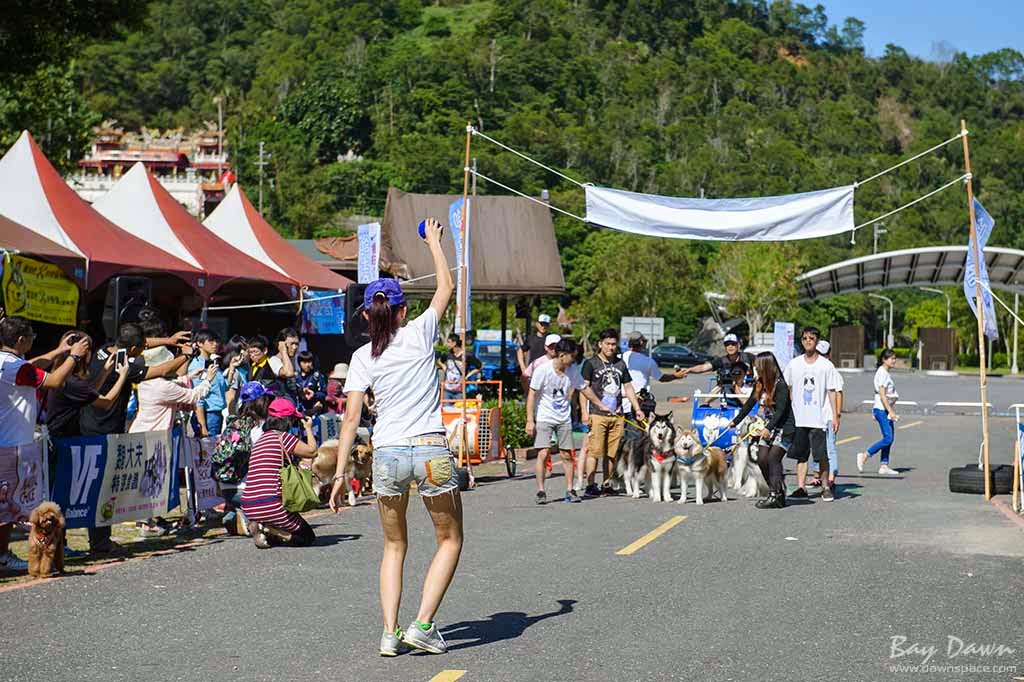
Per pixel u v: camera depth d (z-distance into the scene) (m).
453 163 153.00
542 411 13.52
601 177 168.38
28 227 16.69
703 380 57.25
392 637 6.37
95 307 22.33
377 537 10.88
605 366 14.34
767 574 8.91
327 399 15.79
